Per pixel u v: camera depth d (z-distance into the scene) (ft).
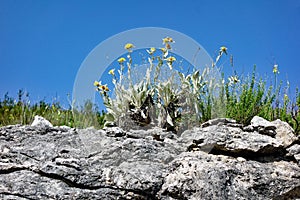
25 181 5.29
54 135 6.29
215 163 5.78
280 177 5.79
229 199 5.35
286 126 6.53
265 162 6.13
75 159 5.61
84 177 5.37
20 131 6.26
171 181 5.46
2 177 5.34
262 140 6.24
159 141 6.44
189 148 6.26
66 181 5.34
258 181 5.68
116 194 5.29
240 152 6.12
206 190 5.34
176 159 5.80
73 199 5.17
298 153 6.20
